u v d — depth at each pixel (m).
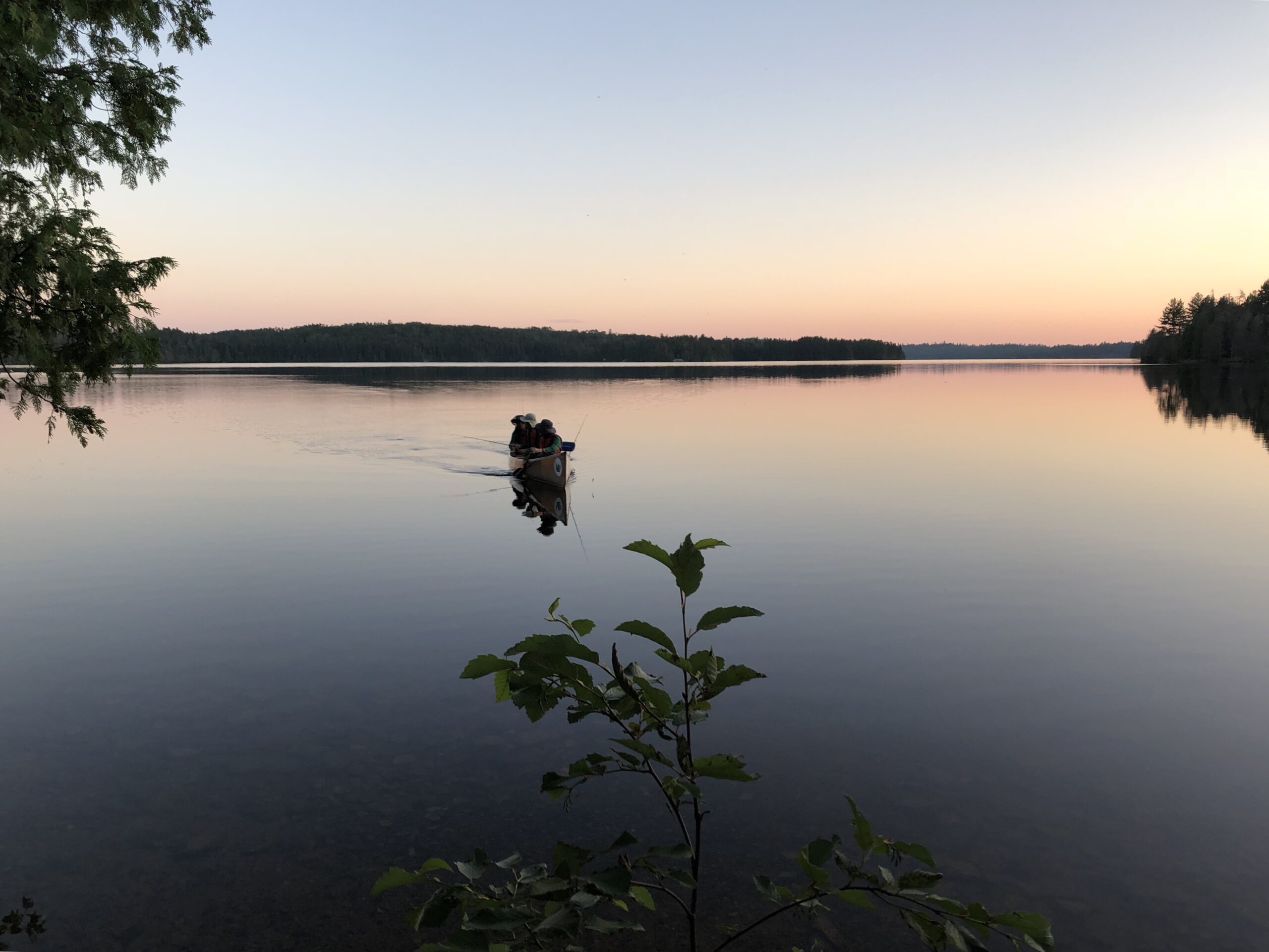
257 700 5.95
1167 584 9.02
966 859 3.99
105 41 6.89
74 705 5.87
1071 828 4.27
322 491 16.14
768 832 4.21
